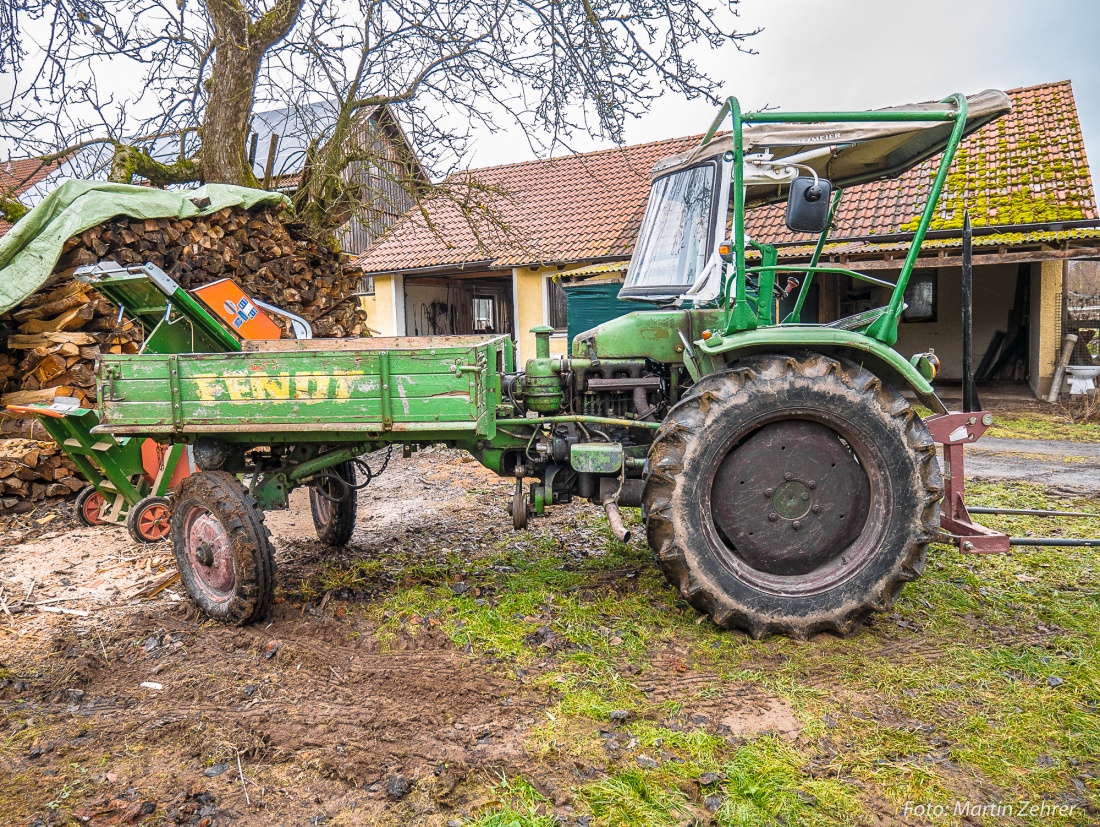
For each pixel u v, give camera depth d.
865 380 3.04
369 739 2.44
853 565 3.08
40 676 2.93
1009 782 2.18
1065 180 10.39
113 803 2.13
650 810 2.06
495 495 5.76
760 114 3.06
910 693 2.65
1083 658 2.87
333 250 8.04
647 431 3.68
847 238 10.52
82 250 5.46
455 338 4.71
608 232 13.09
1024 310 13.12
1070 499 5.50
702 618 3.28
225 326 4.61
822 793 2.12
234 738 2.45
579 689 2.71
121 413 3.45
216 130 7.62
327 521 4.51
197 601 3.47
